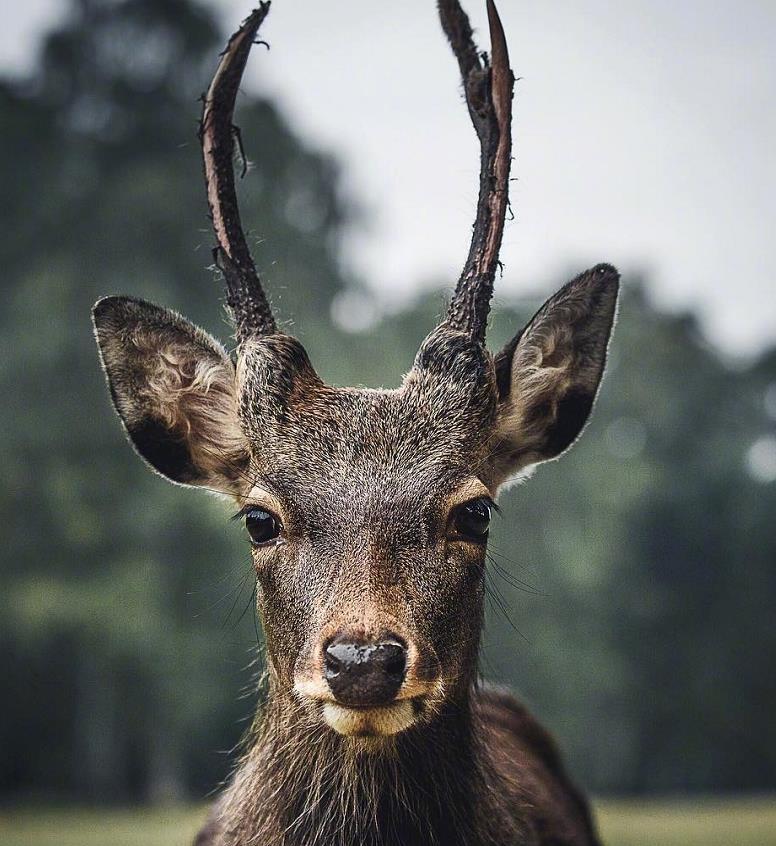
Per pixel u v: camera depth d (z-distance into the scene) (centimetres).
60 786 3994
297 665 516
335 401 556
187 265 4188
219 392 614
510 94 602
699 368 5925
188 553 3841
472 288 591
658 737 5097
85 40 4775
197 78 4766
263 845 562
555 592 4609
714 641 5175
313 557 519
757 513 5297
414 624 501
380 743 529
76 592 3662
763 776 5084
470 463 547
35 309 3978
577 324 623
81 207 4378
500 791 604
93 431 3959
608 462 4888
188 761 4119
